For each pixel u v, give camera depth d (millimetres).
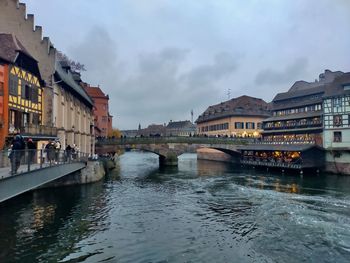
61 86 33844
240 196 26031
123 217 18984
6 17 30641
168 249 13789
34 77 27469
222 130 76750
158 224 17594
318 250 13688
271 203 23156
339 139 42000
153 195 26234
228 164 59938
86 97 46438
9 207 20766
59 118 33406
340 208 21406
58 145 24234
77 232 15875
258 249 13828
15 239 14664
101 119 81812
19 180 12867
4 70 22094
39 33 31172
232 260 12633
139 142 52188
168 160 53250
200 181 35094
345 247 14039
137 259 12688
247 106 75875
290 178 37875
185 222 18062
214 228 16906
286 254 13273
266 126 61750
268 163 47531
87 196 25016
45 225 16891
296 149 42250
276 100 62375
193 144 54188
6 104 22062
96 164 33188
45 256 12797
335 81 45344
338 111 42250
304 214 19781
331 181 35219
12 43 24125
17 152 12570
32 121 26984
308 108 53750
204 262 12430
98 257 12828
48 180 16859
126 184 32250
